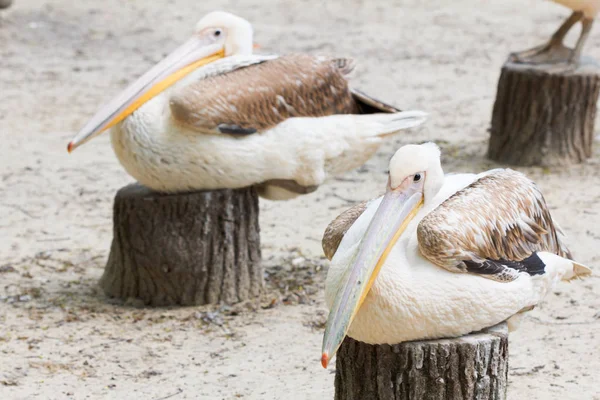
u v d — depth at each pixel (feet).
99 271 34.65
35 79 61.26
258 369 26.99
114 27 75.72
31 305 31.40
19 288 32.73
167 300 31.42
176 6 83.76
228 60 31.19
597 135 49.65
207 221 30.68
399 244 20.15
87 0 84.89
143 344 28.71
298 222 39.27
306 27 75.97
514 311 20.74
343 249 20.33
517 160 45.27
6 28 73.26
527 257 21.43
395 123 31.60
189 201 30.42
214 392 25.59
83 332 29.45
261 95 29.96
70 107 55.72
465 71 63.72
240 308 31.22
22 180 44.11
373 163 46.73
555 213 38.86
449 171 44.29
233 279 31.45
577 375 26.13
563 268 22.29
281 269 34.47
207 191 30.66
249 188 31.24
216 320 30.30
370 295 19.42
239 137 29.86
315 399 24.91
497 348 20.17
